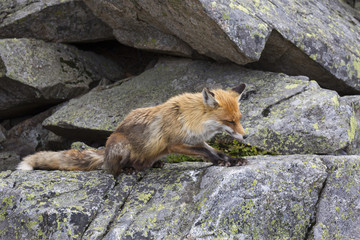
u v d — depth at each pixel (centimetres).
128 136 703
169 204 601
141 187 652
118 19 989
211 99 642
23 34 1108
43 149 1084
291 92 847
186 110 663
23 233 595
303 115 792
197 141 676
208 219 558
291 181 600
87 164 748
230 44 824
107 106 973
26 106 1092
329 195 604
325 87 987
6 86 1030
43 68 1058
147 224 568
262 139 784
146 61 1222
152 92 974
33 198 622
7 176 693
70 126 950
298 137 777
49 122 973
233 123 654
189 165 729
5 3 1131
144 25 978
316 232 579
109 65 1202
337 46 940
